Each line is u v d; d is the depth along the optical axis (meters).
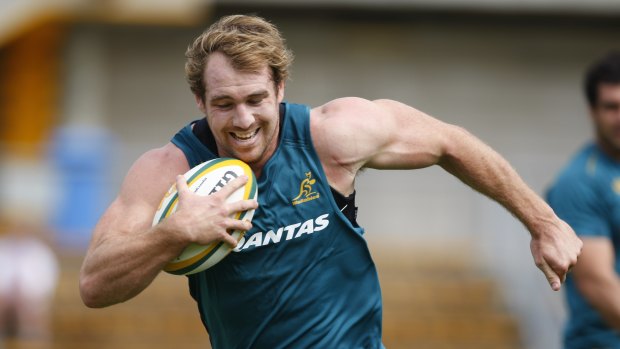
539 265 17.42
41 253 46.22
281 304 16.80
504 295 47.97
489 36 67.00
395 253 52.19
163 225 15.17
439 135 17.36
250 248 16.36
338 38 66.81
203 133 16.56
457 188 56.03
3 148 63.97
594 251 23.33
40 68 67.62
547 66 67.00
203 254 15.58
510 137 67.00
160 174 16.36
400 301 47.59
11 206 62.66
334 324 17.09
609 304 23.09
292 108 16.69
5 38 62.16
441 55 67.06
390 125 17.06
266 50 15.39
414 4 63.81
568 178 23.97
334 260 16.88
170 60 67.00
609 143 23.95
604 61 23.75
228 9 64.44
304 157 16.52
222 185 15.66
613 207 23.53
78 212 53.41
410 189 56.25
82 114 67.25
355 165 16.69
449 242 54.22
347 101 17.14
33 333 44.38
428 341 44.91
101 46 67.25
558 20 66.12
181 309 47.06
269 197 16.33
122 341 44.81
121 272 15.37
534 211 17.61
